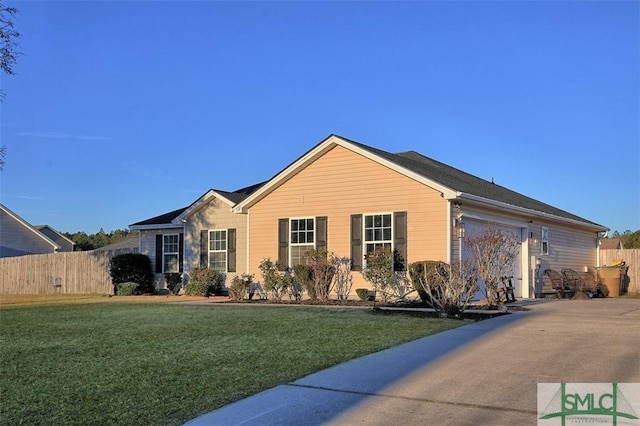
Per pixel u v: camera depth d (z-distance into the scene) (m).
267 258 19.08
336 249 17.66
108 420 5.25
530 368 7.03
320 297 17.25
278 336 9.66
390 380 6.57
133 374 6.94
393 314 13.02
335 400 5.82
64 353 8.39
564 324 10.78
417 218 16.23
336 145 17.86
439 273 13.55
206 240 22.56
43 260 29.33
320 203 18.12
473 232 16.61
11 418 5.32
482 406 5.54
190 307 16.00
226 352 8.24
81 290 27.91
